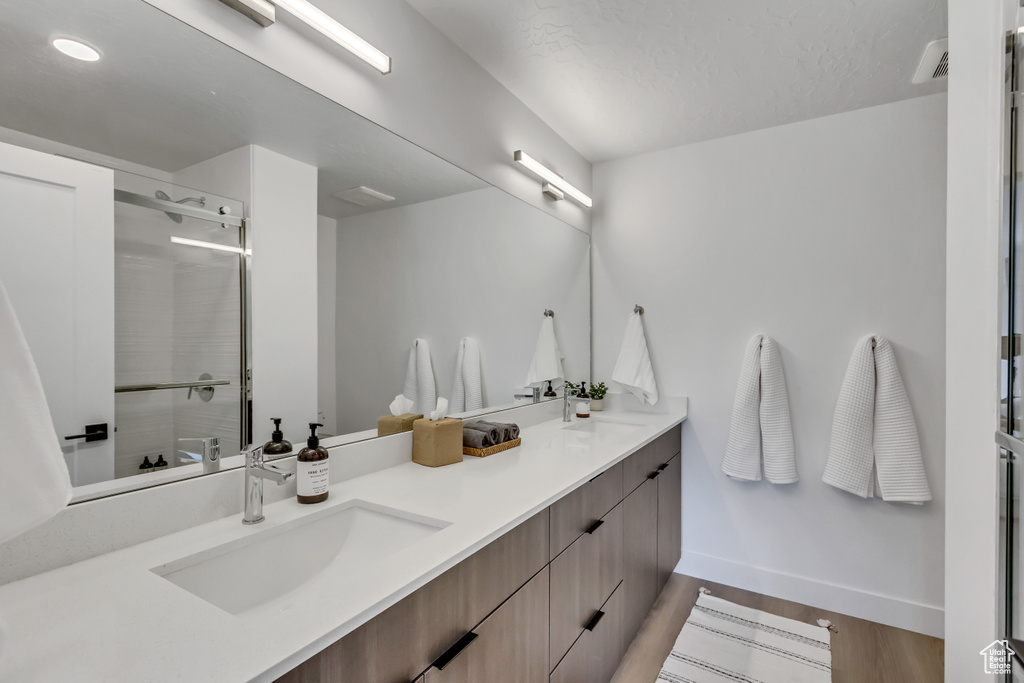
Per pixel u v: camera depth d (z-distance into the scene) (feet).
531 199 7.75
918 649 6.49
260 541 3.42
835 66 6.30
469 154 6.35
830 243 7.57
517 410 7.54
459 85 6.15
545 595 4.24
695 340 8.61
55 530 2.83
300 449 4.31
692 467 8.61
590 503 5.15
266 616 2.37
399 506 3.92
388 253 5.23
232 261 3.82
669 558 8.04
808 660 6.23
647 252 9.06
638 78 6.70
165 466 3.37
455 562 3.04
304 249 4.36
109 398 3.08
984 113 3.59
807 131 7.76
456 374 6.30
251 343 3.95
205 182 3.61
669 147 8.86
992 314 3.50
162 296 3.36
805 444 7.70
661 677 5.88
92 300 3.01
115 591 2.59
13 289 2.68
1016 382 3.08
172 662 2.01
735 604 7.63
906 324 7.06
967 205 3.67
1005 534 3.23
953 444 3.72
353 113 4.76
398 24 5.24
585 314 9.47
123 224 3.16
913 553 7.02
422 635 2.91
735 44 5.90
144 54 3.25
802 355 7.73
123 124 3.15
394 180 5.28
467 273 6.40
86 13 2.99
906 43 5.80
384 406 5.17
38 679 1.89
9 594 2.56
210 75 3.63
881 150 7.25
